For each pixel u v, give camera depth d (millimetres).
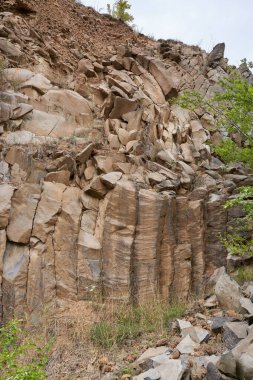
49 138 7418
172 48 12641
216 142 9898
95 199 6699
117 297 5930
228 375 4023
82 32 11391
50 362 4934
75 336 5277
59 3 11680
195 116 10391
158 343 5070
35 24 10344
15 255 5754
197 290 6629
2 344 4043
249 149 7410
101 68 10141
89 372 4820
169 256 6523
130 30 12727
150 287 6164
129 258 6148
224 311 5605
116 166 7180
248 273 6555
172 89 10453
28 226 5930
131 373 4637
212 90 11320
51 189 6398
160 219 6500
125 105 8773
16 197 6117
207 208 7441
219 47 12484
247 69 12156
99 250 6188
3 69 8133
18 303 5430
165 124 9523
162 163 8227
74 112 8328
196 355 4656
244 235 7223
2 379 3775
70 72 9742
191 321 5488
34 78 8398
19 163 6590
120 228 6336
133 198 6484
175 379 4191
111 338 5219
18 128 7320
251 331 4570
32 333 5258
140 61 10984
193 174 8367
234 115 7160
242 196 5102
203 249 7020
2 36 8922
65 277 5883
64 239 6086
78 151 7148
